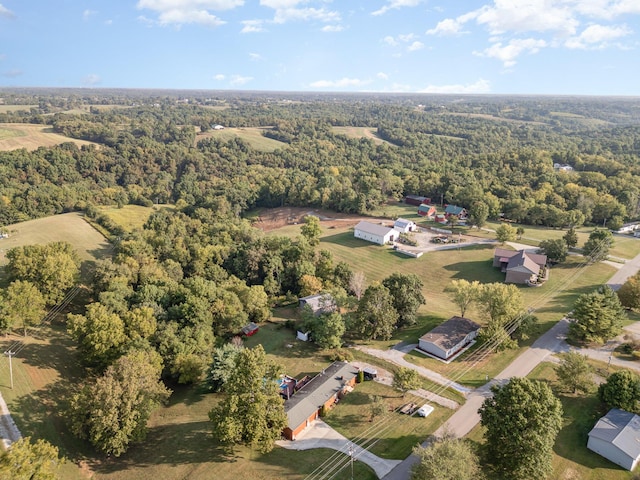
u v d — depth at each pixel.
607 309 70.44
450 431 52.75
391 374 67.44
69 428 53.88
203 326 72.62
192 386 67.00
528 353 71.06
